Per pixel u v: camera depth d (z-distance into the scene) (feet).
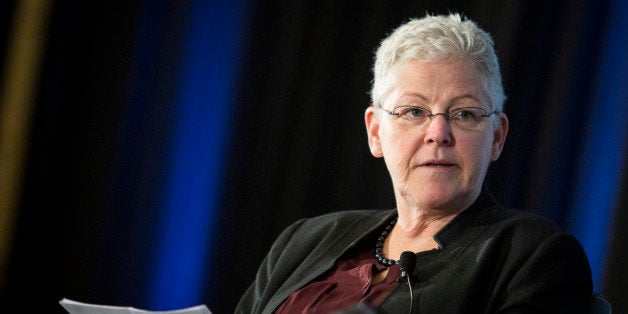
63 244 50.11
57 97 51.34
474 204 21.50
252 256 47.65
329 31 47.88
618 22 39.50
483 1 42.68
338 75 47.44
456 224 21.01
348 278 21.47
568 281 19.01
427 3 45.39
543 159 39.99
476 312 19.21
